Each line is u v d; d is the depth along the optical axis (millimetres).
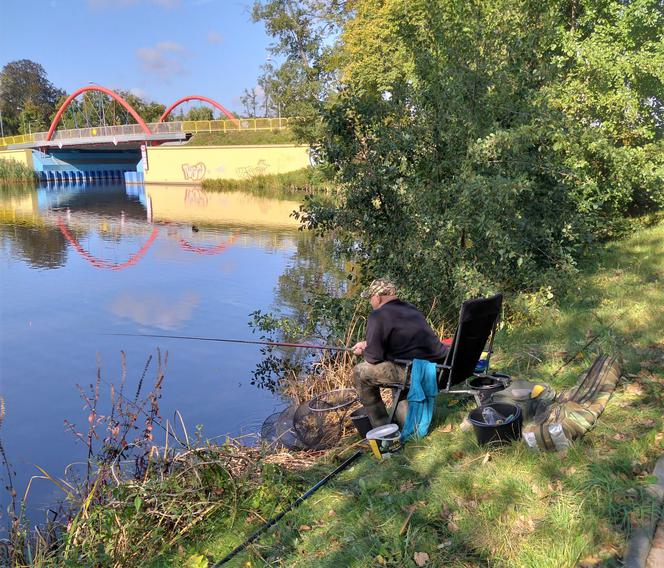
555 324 6504
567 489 3154
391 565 2828
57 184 65938
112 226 25531
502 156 6996
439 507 3246
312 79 35812
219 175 53562
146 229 24219
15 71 113875
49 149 70438
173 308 11336
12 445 5809
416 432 4199
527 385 4379
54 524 4051
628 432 3709
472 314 4082
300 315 10195
